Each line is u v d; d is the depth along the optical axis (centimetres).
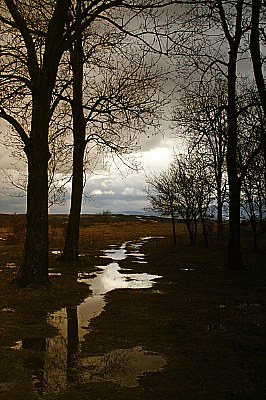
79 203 2142
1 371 630
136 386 575
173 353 720
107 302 1165
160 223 8638
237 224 1872
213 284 1483
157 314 1019
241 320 955
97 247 3316
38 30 1447
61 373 623
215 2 1287
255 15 1183
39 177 1319
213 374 621
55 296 1219
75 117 2066
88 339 802
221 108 1795
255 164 2222
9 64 1425
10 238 3475
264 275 1691
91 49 1689
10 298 1166
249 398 536
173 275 1720
